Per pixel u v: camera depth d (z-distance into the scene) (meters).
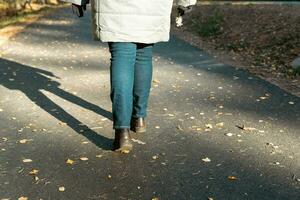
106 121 4.31
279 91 5.64
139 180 3.09
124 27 3.36
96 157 3.46
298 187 3.06
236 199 2.87
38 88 5.53
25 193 2.90
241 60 7.95
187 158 3.49
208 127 4.22
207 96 5.38
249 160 3.49
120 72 3.41
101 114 4.53
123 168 3.28
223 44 9.92
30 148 3.64
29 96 5.16
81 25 13.16
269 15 11.63
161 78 6.34
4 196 2.86
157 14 3.45
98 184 3.03
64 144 3.72
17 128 4.10
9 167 3.29
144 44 3.63
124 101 3.43
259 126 4.29
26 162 3.37
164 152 3.59
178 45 9.77
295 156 3.59
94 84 5.83
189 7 3.67
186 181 3.10
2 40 9.60
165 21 3.51
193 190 2.97
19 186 2.99
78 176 3.14
